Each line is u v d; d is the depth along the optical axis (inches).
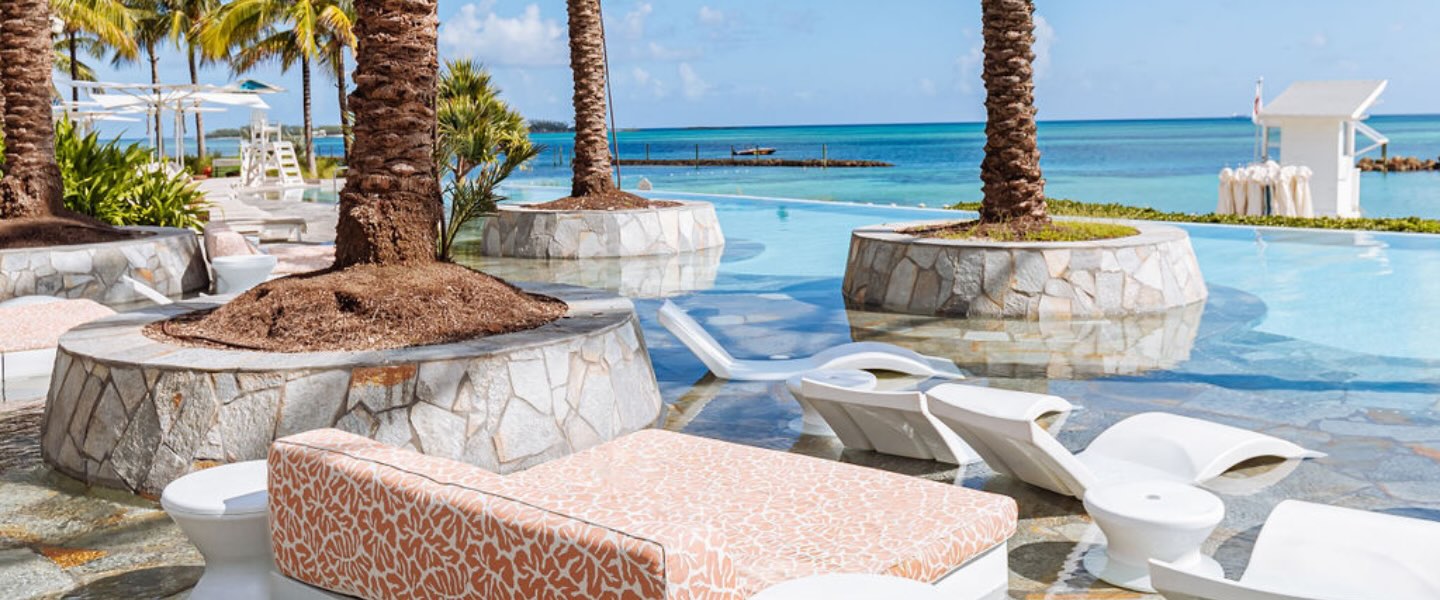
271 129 1510.8
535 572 104.2
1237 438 205.0
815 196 1170.6
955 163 2506.2
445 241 284.7
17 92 456.4
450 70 816.3
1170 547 157.6
